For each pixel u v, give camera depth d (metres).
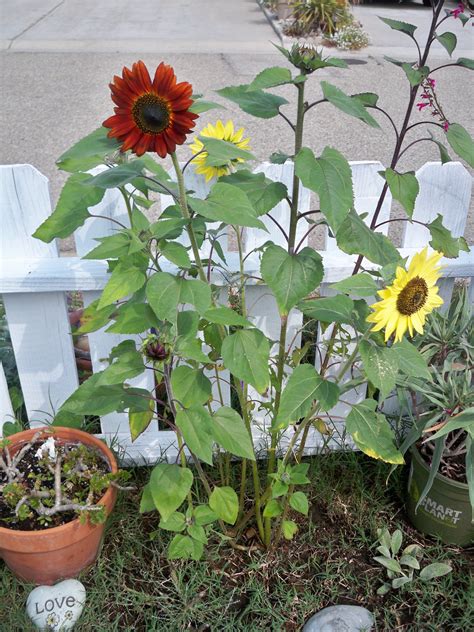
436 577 2.24
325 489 2.52
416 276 1.47
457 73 9.68
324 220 1.76
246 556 2.31
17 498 2.02
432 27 1.81
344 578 2.25
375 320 1.50
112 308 1.84
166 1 15.74
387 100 8.21
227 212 1.48
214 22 12.98
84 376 2.88
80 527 1.99
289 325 2.52
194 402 1.67
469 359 2.27
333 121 7.35
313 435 2.68
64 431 2.27
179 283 1.52
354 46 10.84
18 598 2.12
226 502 1.92
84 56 10.13
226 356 1.69
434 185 2.38
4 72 9.28
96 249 1.57
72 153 1.43
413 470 2.34
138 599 2.15
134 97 1.34
